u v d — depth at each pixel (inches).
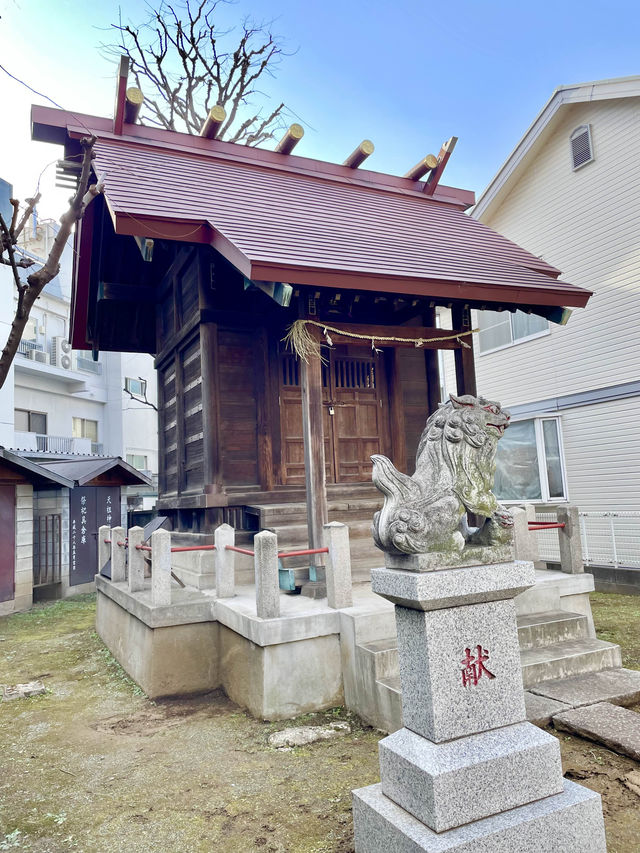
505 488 523.5
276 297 223.1
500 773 107.8
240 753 177.0
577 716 170.4
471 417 126.6
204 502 295.0
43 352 872.9
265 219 266.7
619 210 446.9
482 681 114.5
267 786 154.9
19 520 466.6
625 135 441.7
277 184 337.4
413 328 287.4
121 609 299.3
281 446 318.3
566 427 486.3
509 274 289.1
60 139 323.6
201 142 353.4
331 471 328.2
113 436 1043.3
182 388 354.9
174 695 237.6
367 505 309.4
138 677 254.2
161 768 170.6
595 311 465.1
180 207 252.5
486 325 572.1
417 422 362.3
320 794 148.7
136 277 416.2
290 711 202.2
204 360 304.8
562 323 300.2
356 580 274.8
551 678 199.6
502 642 118.1
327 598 222.8
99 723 213.3
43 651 329.7
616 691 188.7
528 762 110.7
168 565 242.4
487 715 113.7
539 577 252.7
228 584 253.1
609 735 157.8
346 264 233.1
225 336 316.2
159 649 237.6
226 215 256.7
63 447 899.4
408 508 118.9
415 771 106.9
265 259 213.5
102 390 1038.4
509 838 102.6
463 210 420.8
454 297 258.7
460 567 116.0
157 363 407.8
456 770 104.0
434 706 108.7
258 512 285.3
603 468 456.1
